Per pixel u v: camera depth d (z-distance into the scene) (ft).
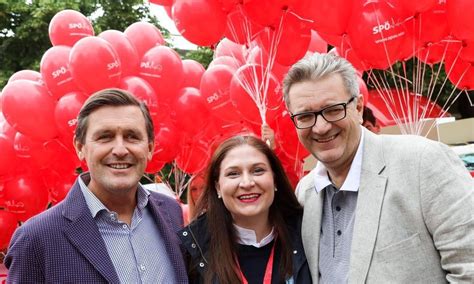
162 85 13.97
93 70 12.10
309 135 6.35
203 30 12.24
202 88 13.75
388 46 11.37
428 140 6.11
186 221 11.33
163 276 6.67
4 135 15.30
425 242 5.75
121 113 6.45
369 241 5.91
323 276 6.50
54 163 15.02
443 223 5.57
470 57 12.61
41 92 13.35
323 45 15.07
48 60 13.17
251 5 11.66
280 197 7.55
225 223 7.29
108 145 6.38
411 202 5.80
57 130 13.64
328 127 6.15
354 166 6.36
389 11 11.35
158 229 7.02
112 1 35.14
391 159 6.12
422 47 12.26
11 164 15.20
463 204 5.53
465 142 18.38
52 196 16.85
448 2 11.20
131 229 6.70
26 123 13.19
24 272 6.03
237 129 15.06
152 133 6.93
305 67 6.25
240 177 7.16
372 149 6.35
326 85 6.14
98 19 34.50
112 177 6.37
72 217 6.30
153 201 7.26
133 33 14.92
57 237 6.13
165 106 14.60
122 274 6.36
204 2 12.01
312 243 6.78
